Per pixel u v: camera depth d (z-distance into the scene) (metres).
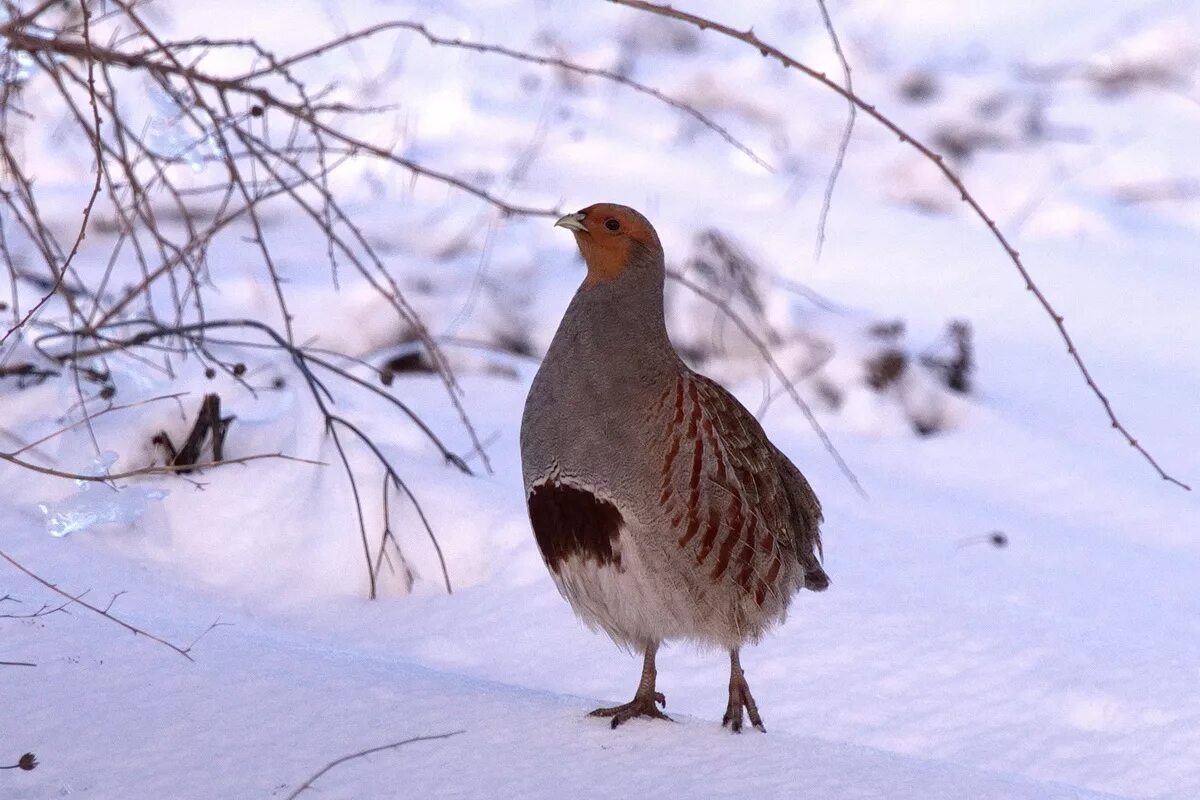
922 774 6.09
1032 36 31.27
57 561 9.62
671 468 6.52
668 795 5.61
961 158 26.69
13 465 10.77
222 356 12.66
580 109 26.33
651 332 6.64
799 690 9.15
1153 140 27.95
